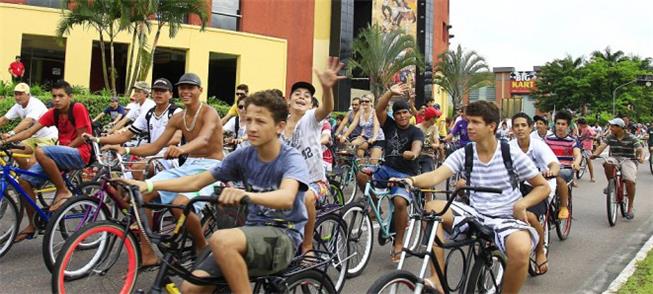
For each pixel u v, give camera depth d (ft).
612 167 30.14
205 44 72.33
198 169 16.80
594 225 29.53
